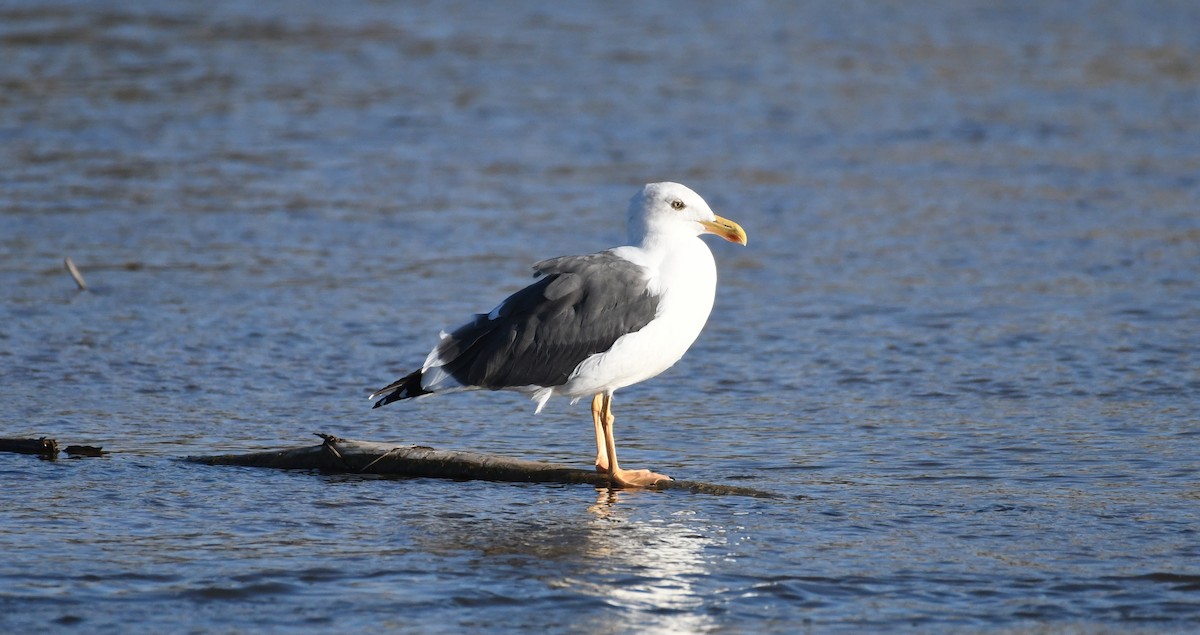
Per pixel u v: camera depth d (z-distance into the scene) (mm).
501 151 27469
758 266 20109
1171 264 19781
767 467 12086
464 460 11773
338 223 22141
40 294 18094
